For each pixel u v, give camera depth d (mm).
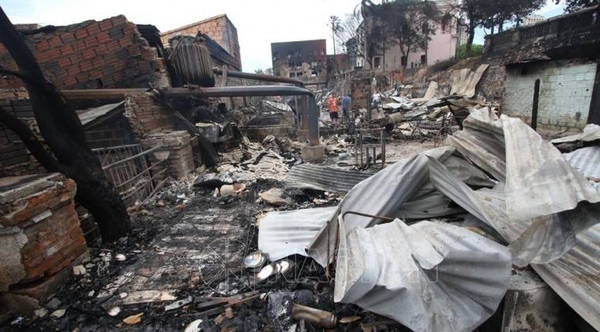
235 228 3961
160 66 7191
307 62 41156
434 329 1640
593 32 10008
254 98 16906
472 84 18609
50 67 6707
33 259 2492
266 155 8312
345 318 2260
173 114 7453
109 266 3098
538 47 13430
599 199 1620
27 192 2461
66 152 3129
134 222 4227
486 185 2947
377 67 38750
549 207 1714
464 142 3100
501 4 21156
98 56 6926
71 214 2959
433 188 2895
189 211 4609
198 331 2238
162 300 2582
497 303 1812
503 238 2160
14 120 2672
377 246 2049
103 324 2365
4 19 2588
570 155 4105
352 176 5062
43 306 2535
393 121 11562
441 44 36562
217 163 7500
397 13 28875
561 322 1957
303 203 4777
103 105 6566
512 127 2482
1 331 2342
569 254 2049
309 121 8266
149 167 5699
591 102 8375
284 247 3209
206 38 10086
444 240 1978
